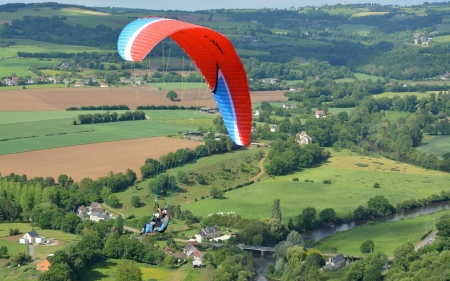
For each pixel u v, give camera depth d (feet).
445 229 348.79
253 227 375.04
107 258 339.77
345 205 456.86
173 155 516.32
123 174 488.02
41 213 407.44
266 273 326.85
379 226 399.85
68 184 487.20
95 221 405.39
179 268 332.39
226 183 509.35
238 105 149.07
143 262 339.16
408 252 324.60
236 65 143.33
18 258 337.93
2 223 410.31
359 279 310.65
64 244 368.89
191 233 389.80
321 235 395.96
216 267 335.67
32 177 500.33
